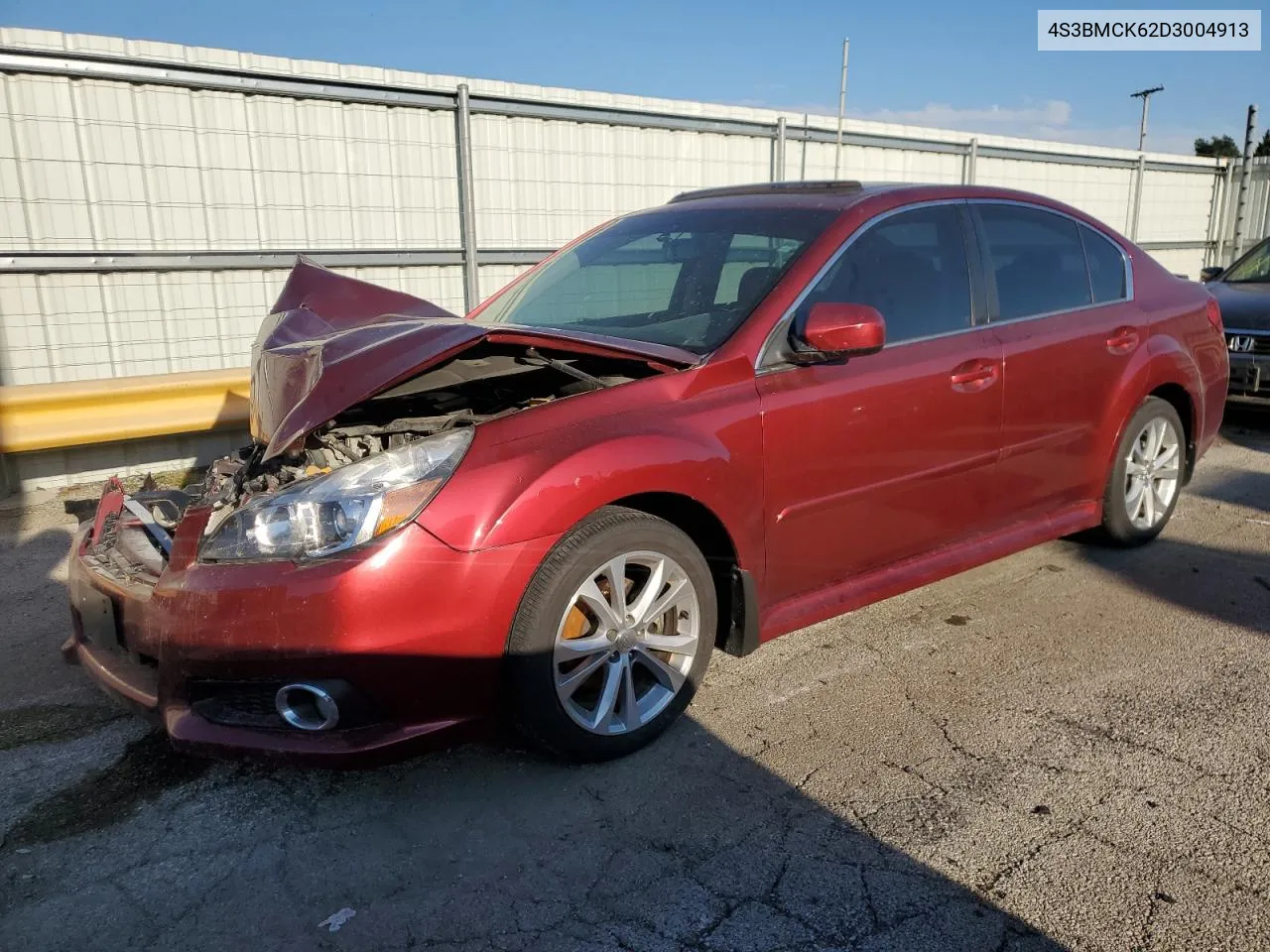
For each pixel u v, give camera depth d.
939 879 2.41
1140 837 2.56
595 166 9.50
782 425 3.16
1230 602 4.19
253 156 7.59
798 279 3.34
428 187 8.54
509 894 2.38
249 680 2.52
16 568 4.87
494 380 3.55
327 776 2.93
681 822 2.66
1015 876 2.41
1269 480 6.29
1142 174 14.98
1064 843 2.54
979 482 3.85
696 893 2.37
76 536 3.39
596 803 2.75
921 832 2.60
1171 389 4.78
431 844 2.59
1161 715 3.22
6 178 6.62
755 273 3.46
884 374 3.43
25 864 2.54
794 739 3.09
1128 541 4.76
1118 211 14.96
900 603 4.21
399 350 2.78
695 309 3.46
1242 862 2.46
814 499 3.29
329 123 7.90
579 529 2.76
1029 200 4.26
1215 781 2.82
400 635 2.50
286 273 7.78
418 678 2.56
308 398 2.68
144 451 6.64
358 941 2.24
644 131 9.73
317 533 2.51
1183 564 4.66
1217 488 6.10
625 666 2.92
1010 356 3.85
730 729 3.15
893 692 3.40
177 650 2.57
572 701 2.85
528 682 2.70
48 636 4.04
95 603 2.99
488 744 3.09
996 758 2.96
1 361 6.71
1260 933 2.21
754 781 2.85
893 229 3.67
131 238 7.14
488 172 8.86
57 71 6.66
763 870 2.45
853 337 3.08
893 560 3.67
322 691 2.49
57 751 3.11
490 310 4.16
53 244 6.84
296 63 7.57
